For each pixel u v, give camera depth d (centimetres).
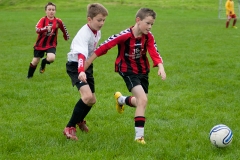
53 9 1708
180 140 959
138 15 919
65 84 1620
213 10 6894
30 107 1278
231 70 1914
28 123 1115
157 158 848
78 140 954
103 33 3756
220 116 1180
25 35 3631
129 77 960
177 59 2253
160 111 1236
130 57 959
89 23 955
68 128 968
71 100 1361
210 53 2461
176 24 4741
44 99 1378
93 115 1188
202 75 1789
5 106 1295
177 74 1816
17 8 7412
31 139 961
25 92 1474
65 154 859
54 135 1002
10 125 1088
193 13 6525
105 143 930
